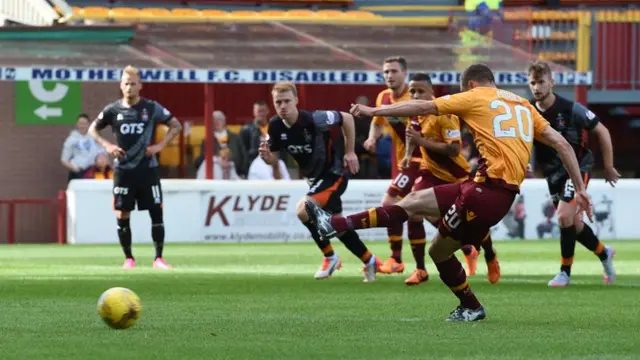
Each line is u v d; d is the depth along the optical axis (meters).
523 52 63.28
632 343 18.09
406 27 63.69
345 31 63.66
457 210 20.97
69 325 20.75
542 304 25.39
